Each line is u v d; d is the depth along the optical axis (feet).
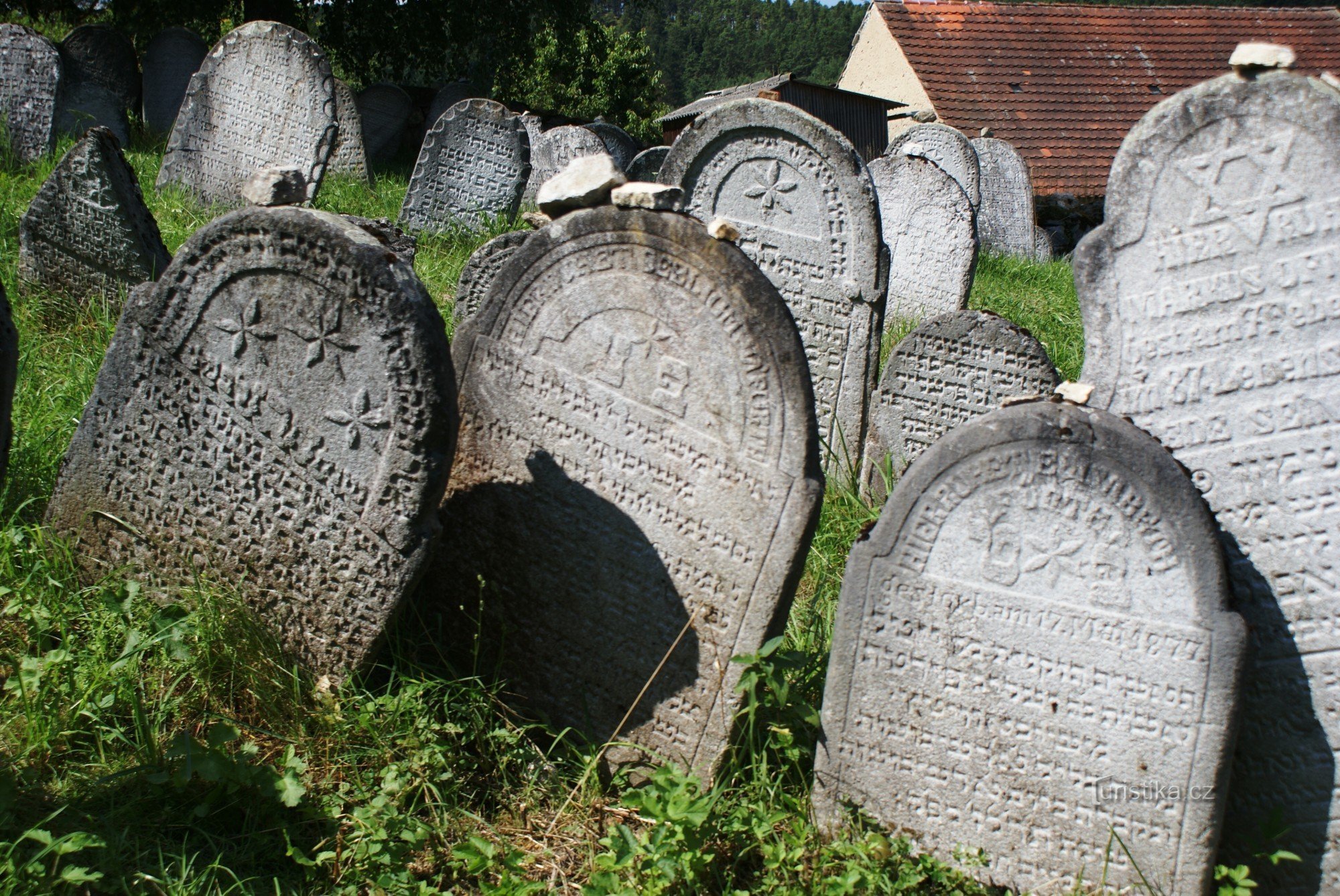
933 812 9.84
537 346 11.47
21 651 10.53
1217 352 9.67
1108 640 9.12
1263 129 9.19
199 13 62.64
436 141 29.63
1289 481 9.50
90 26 41.98
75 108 37.86
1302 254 9.17
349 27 69.05
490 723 11.12
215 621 10.44
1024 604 9.33
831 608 13.16
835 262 18.02
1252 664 9.80
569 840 10.05
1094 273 10.09
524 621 11.73
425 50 70.54
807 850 9.58
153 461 11.10
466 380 11.76
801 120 17.61
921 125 38.27
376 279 9.76
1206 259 9.60
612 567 11.27
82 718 9.69
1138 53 70.28
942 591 9.55
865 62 72.23
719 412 10.72
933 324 16.98
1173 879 9.16
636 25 242.78
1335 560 9.37
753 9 258.98
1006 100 65.82
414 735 10.23
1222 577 8.75
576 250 11.14
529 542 11.63
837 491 17.20
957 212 26.45
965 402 17.12
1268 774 9.86
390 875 8.86
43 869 7.89
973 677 9.57
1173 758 9.04
